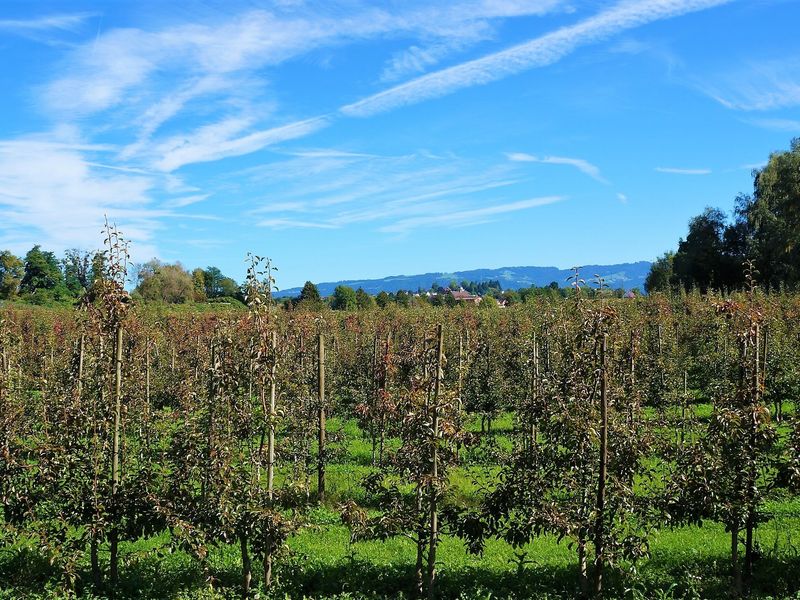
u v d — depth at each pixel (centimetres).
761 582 1250
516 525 1229
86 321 1328
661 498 1211
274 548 1166
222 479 1149
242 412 1207
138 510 1221
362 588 1272
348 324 4369
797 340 2759
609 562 1109
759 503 1200
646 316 3206
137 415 1527
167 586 1267
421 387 1233
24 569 1327
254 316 1199
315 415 2047
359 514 1209
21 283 7275
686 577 1263
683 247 7906
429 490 1191
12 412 1323
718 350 2850
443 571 1311
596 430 1163
